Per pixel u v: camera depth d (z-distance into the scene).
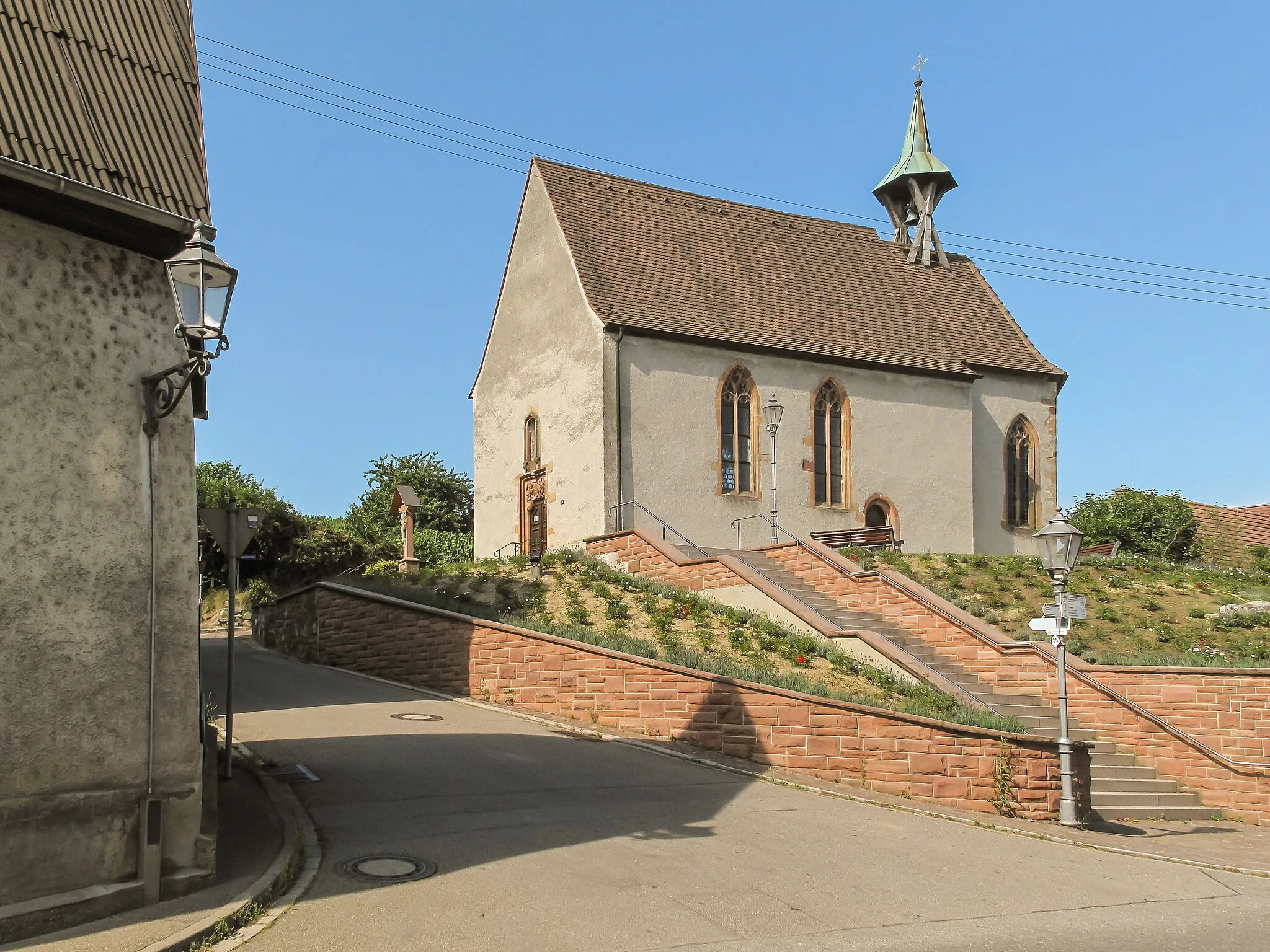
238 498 39.59
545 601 24.30
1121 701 20.27
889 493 35.69
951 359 37.91
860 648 21.03
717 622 22.75
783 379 34.28
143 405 9.39
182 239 9.56
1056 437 39.88
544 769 15.05
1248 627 24.22
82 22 10.09
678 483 32.00
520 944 8.66
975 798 15.52
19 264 8.68
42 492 8.64
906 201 43.75
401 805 12.73
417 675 22.19
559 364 33.31
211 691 20.80
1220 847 15.84
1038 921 10.34
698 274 35.66
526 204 35.94
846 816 14.05
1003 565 28.80
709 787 14.94
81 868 8.68
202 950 8.21
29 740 8.44
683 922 9.46
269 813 12.02
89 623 8.86
